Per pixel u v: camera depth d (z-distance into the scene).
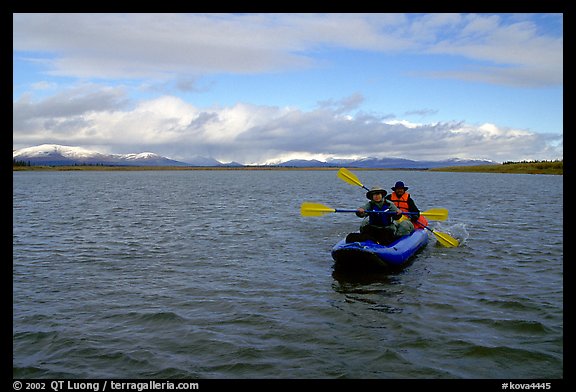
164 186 49.47
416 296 8.14
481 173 101.25
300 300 7.96
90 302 7.89
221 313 7.35
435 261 10.68
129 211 21.61
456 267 10.12
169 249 12.23
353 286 8.76
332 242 13.22
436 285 8.79
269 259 11.05
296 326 6.80
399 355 5.87
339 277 9.40
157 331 6.65
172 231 15.24
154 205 24.88
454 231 14.81
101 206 24.27
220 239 13.72
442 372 5.47
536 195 31.31
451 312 7.33
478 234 14.27
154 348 6.11
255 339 6.36
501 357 5.81
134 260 10.95
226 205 24.83
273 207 23.58
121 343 6.25
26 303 7.84
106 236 14.25
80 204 25.52
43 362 5.75
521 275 9.45
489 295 8.15
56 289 8.62
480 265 10.30
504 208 22.19
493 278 9.23
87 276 9.54
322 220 17.92
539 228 15.46
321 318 7.12
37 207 23.58
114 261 10.86
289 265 10.45
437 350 6.01
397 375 5.41
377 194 10.89
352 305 7.69
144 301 7.93
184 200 28.55
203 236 14.25
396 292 8.38
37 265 10.45
